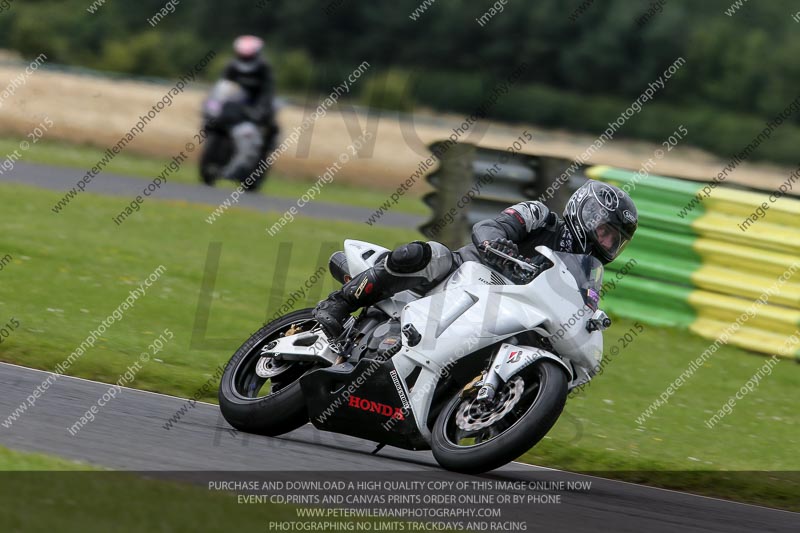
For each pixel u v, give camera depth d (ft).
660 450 76.89
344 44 481.46
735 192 119.24
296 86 426.10
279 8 490.08
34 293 105.40
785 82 427.33
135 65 458.91
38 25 454.81
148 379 78.69
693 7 465.88
